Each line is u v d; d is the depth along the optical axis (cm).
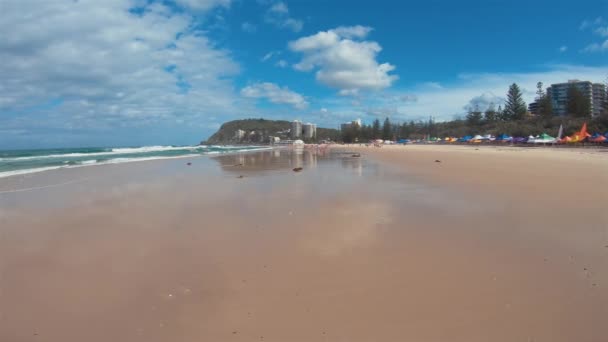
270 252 669
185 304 470
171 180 1828
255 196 1303
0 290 516
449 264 587
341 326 410
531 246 662
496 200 1085
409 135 15275
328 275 555
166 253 671
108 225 881
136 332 406
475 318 418
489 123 10644
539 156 2892
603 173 1575
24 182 1700
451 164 2512
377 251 660
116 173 2181
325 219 920
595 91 11444
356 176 1947
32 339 396
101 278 557
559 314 421
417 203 1105
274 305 462
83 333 407
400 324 410
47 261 633
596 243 666
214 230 830
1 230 838
